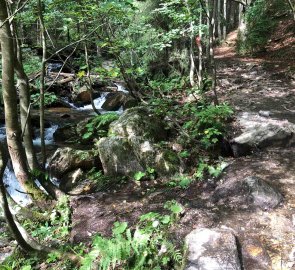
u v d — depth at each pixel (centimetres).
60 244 439
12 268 406
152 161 567
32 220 509
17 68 509
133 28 857
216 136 649
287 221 395
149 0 1055
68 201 525
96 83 1298
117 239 354
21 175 534
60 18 722
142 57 1105
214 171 530
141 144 579
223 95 966
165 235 383
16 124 505
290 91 962
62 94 1223
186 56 1168
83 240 436
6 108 488
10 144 512
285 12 1661
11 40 451
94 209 498
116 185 561
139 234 385
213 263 315
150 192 519
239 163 557
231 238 348
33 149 553
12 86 476
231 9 2631
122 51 957
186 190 507
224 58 1603
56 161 633
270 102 866
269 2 1736
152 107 789
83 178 605
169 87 1015
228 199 450
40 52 1225
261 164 539
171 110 781
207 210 431
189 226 400
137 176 554
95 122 723
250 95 948
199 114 673
